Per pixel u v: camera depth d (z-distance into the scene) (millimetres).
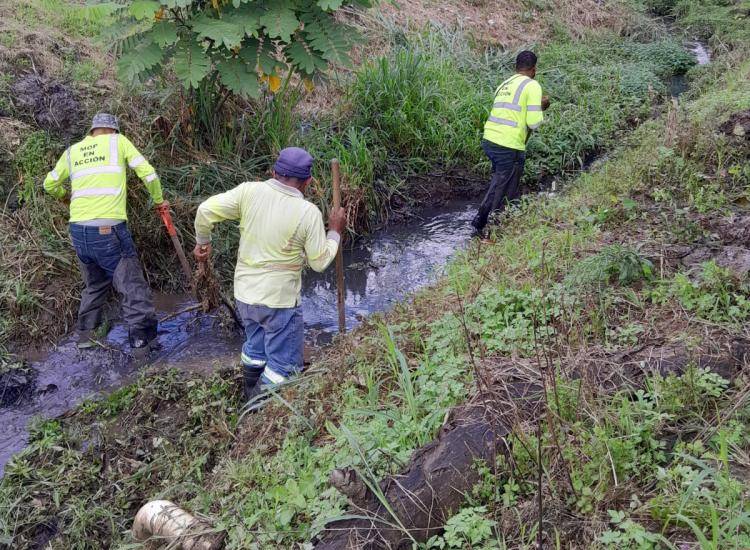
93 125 5273
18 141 6102
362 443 3096
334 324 5906
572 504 2656
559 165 8781
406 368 3369
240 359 5293
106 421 4582
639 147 6699
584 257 4527
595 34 13117
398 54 8891
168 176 6547
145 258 6305
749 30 12859
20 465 4137
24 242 5773
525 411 3076
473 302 4223
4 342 5367
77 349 5445
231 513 3076
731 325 3482
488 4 12492
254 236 4273
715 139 5508
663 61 12422
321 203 7051
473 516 2635
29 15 7430
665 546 2410
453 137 8453
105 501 3943
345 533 2711
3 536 3709
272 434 3766
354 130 7773
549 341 3590
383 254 7121
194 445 4168
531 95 6652
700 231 4523
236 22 5707
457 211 8000
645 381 3182
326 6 5699
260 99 7266
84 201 5141
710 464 2729
